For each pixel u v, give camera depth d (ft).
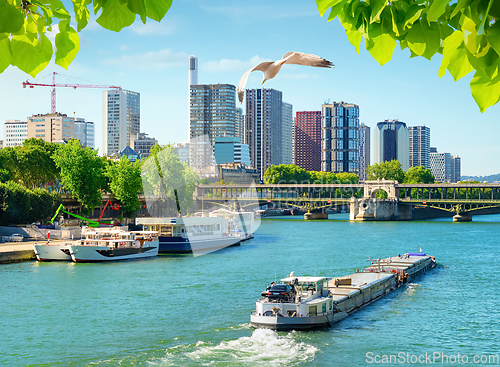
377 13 11.68
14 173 413.59
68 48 11.56
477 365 108.47
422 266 237.66
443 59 11.71
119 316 142.82
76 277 201.87
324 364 109.40
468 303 167.53
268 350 117.29
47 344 119.55
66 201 398.83
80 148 378.12
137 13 10.92
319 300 139.85
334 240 362.74
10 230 311.27
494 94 11.19
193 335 126.82
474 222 591.78
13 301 159.43
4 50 11.18
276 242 344.69
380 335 130.52
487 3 10.05
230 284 187.11
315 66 16.49
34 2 11.06
